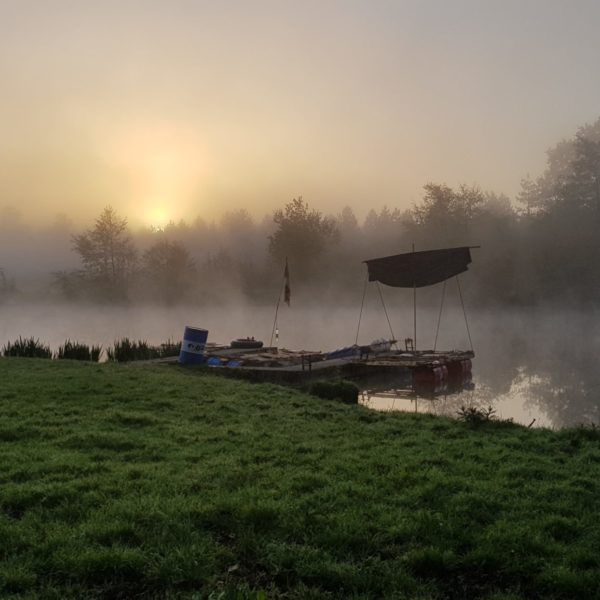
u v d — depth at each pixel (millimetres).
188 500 5965
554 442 9578
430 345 37531
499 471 7359
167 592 4172
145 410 11352
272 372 18984
